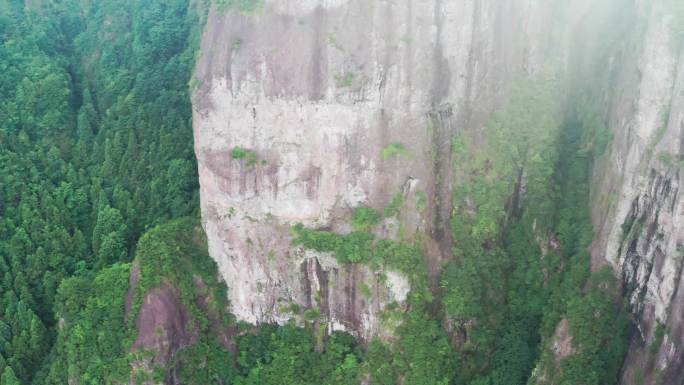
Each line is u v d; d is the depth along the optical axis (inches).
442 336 2016.5
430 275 2063.2
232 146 2094.0
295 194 2075.5
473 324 2068.2
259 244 2124.8
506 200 2162.9
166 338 2059.5
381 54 1987.0
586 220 2119.8
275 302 2155.5
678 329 1718.8
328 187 2057.1
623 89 2031.3
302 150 2048.5
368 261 2022.6
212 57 2086.6
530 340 2065.7
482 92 2156.7
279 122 2047.2
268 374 2105.1
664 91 1811.0
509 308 2114.9
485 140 2164.1
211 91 2081.7
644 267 1866.4
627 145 1952.5
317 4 2001.7
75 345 2090.3
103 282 2175.2
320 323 2127.2
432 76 2027.6
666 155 1790.1
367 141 2023.9
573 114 2297.0
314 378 2071.9
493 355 2054.6
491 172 2153.1
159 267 2123.5
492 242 2138.3
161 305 2079.2
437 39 2025.1
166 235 2208.4
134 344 2049.7
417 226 2042.3
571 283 2036.2
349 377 2041.1
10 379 2122.3
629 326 1905.8
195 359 2106.3
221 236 2167.8
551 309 2047.2
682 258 1727.4
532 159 2178.9
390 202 2033.7
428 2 1993.1
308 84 2009.1
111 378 2028.8
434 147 2066.9
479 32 2095.2
